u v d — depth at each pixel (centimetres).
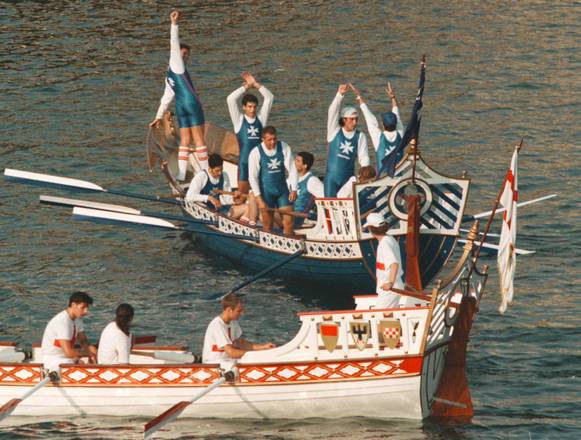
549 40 13075
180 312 6606
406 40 13175
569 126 10294
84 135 10212
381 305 5478
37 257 7556
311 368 5072
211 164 7581
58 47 12875
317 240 6831
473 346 6044
